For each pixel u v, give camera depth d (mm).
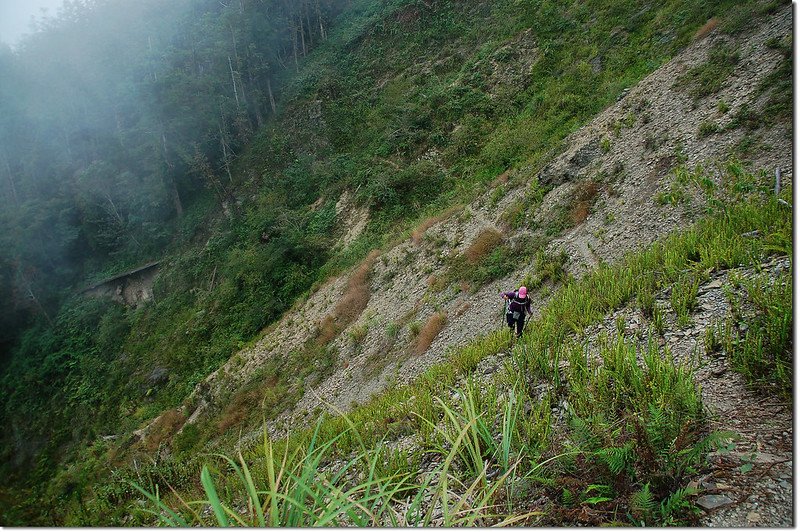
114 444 22781
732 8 14523
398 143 26812
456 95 26312
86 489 18609
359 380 13500
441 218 18812
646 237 9797
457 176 22562
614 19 21750
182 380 25125
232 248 32594
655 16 19922
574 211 12844
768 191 7957
